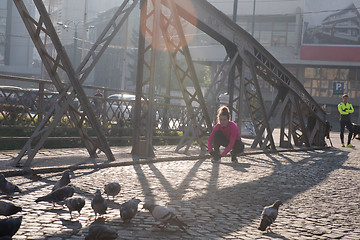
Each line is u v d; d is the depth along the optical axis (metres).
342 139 21.17
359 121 54.50
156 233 4.43
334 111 58.66
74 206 4.72
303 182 8.55
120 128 14.27
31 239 4.01
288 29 61.00
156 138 15.71
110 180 7.32
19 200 5.48
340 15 55.22
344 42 55.31
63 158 9.30
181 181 7.73
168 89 17.39
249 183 8.02
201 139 13.02
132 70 72.50
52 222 4.63
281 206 6.18
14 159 8.47
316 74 59.12
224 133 11.12
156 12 10.54
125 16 9.67
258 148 15.67
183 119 17.06
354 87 57.91
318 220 5.48
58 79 8.59
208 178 8.30
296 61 57.25
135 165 9.45
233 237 4.47
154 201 5.94
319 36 56.00
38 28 8.20
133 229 4.52
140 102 10.94
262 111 15.24
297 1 59.25
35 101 10.74
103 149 9.48
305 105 18.00
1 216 4.68
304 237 4.63
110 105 13.65
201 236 4.43
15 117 10.33
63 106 8.45
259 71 15.36
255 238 4.49
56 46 8.27
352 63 55.12
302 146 18.81
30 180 6.90
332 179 9.22
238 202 6.27
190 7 11.37
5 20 80.38
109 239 3.69
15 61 82.31
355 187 8.30
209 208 5.76
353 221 5.55
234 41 13.30
